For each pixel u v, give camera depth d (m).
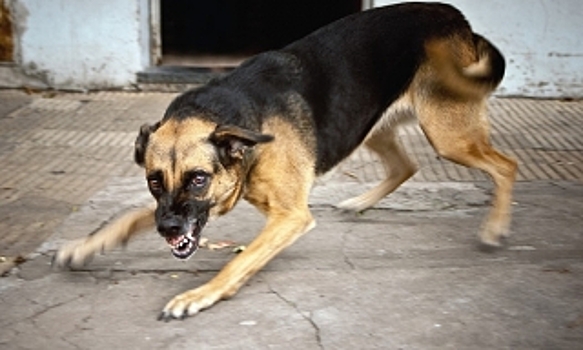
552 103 7.45
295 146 3.76
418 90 4.21
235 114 3.59
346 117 3.99
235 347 3.19
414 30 4.16
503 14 7.39
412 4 4.31
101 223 4.55
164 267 3.96
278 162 3.69
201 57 8.64
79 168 5.57
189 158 3.33
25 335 3.29
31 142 6.17
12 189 5.13
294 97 3.82
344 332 3.30
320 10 10.57
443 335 3.27
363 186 5.21
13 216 4.66
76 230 4.45
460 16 4.36
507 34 7.45
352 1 9.71
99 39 7.64
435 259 4.04
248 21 10.46
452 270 3.90
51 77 7.74
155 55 7.92
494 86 4.38
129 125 6.66
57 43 7.66
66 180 5.32
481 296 3.61
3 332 3.32
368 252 4.14
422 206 4.82
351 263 4.00
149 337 3.28
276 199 3.71
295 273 3.88
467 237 4.34
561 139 6.27
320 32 4.11
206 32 10.02
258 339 3.25
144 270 3.93
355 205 4.70
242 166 3.54
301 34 9.73
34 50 7.68
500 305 3.52
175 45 9.30
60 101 7.42
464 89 4.19
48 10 7.58
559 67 7.50
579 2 7.34
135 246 4.22
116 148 6.04
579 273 3.85
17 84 7.79
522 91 7.59
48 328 3.35
